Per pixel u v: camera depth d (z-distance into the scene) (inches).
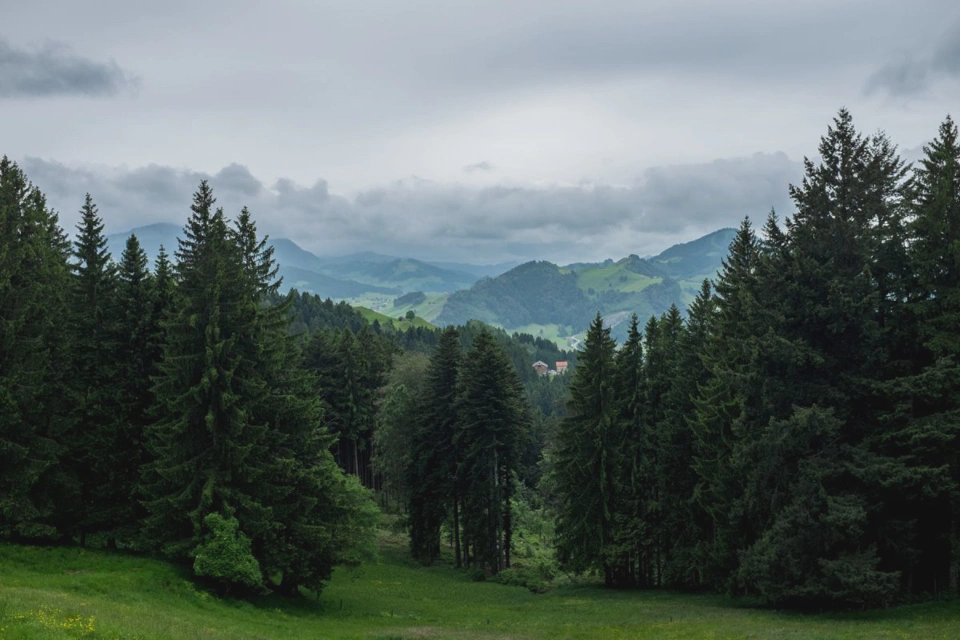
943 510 1159.0
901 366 1159.0
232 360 1237.1
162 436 1196.5
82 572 1107.9
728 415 1408.7
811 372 1197.7
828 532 1074.1
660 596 1616.6
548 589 1958.7
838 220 1189.7
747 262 1595.7
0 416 1175.6
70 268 1402.6
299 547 1298.0
